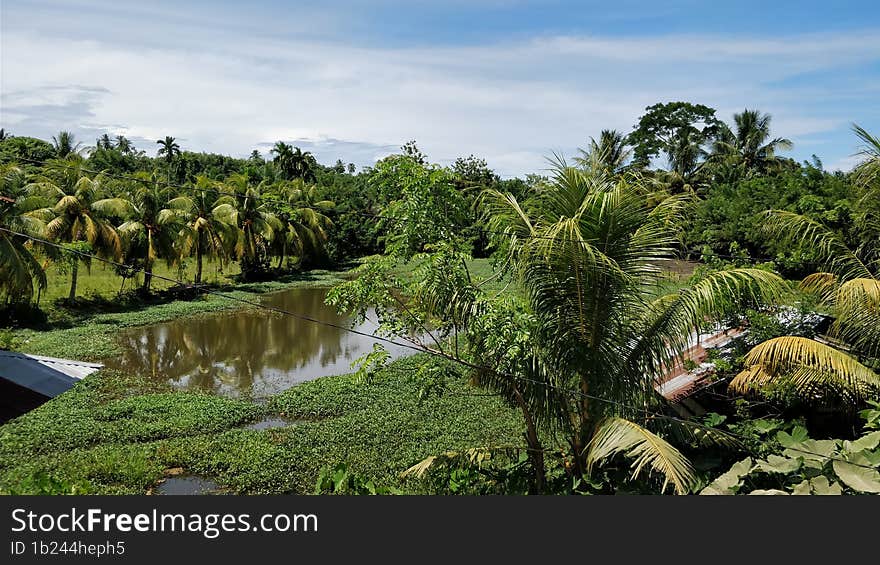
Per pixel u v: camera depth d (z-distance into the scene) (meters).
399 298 10.59
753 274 8.69
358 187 64.25
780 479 8.86
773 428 10.11
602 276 8.51
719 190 35.06
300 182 51.12
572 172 8.83
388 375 19.47
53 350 21.86
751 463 8.48
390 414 16.03
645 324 9.24
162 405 16.41
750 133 47.66
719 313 9.10
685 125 56.47
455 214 10.42
